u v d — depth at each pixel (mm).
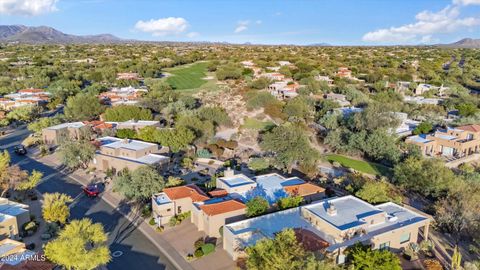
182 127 84688
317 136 97875
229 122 104188
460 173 70812
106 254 37750
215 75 175875
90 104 109562
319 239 41062
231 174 61594
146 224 51906
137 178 57000
